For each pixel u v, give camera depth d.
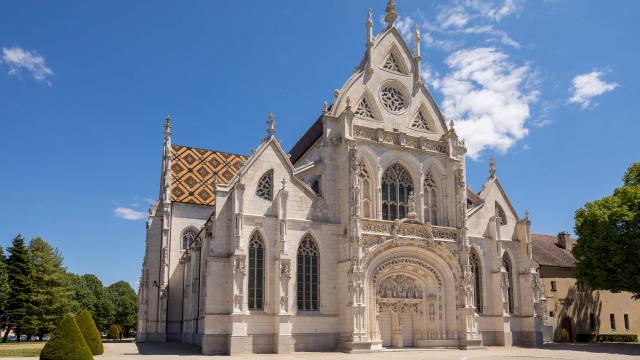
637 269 54.47
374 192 51.22
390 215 52.25
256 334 43.91
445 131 57.44
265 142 48.34
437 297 51.50
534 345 55.53
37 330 78.94
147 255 64.50
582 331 70.12
